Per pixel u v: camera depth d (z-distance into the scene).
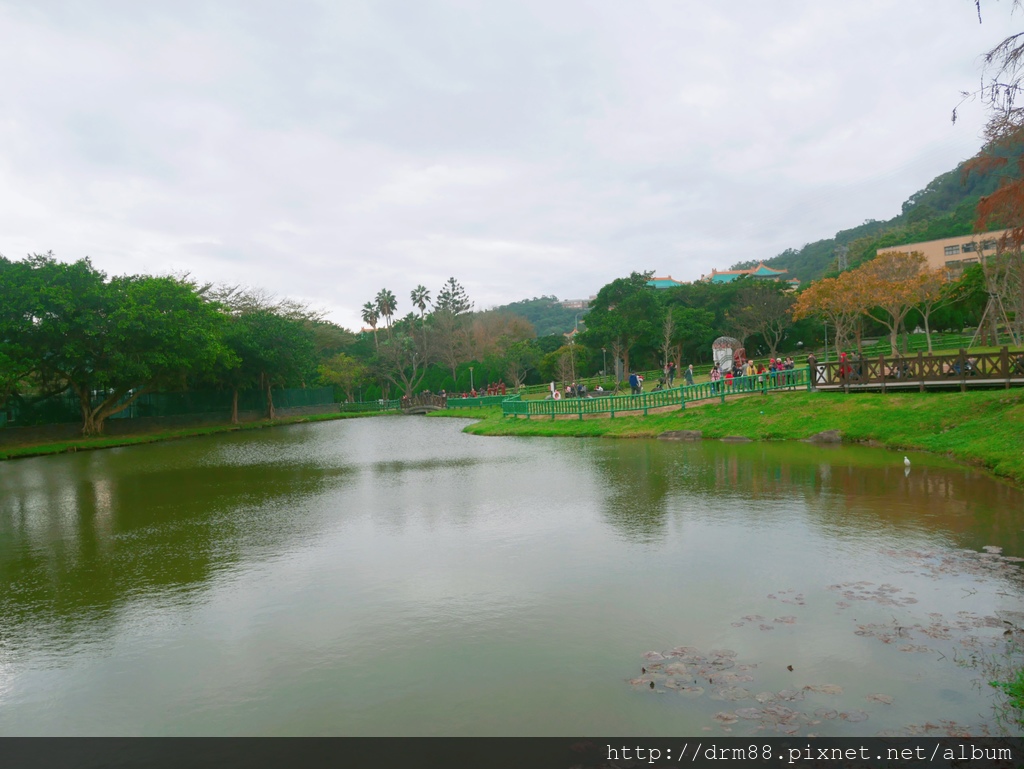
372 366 81.62
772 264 165.88
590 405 33.06
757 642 6.51
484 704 5.61
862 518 11.04
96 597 8.91
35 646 7.32
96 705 5.94
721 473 16.36
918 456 17.20
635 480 16.12
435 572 9.30
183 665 6.68
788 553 9.31
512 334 104.19
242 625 7.67
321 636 7.23
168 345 38.94
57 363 36.78
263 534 12.28
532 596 8.12
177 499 16.91
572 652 6.51
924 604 7.26
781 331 69.38
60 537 12.84
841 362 24.83
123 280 39.34
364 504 14.98
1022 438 15.27
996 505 11.52
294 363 56.41
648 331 66.00
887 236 94.81
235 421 54.69
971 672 5.73
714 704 5.41
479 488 16.45
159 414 50.69
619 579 8.58
